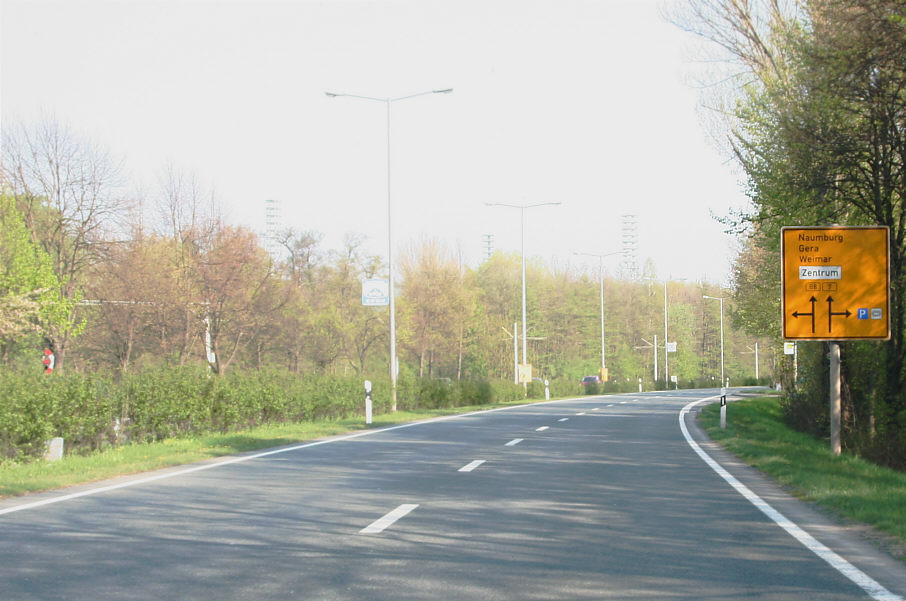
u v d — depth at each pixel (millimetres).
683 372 119250
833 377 18141
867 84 18438
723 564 7449
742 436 22500
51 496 11305
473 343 87188
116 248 46094
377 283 37500
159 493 11562
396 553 7809
